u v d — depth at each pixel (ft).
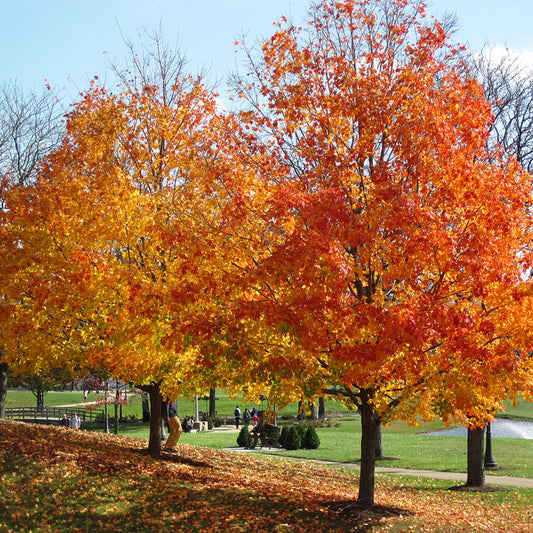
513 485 56.44
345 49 37.32
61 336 41.78
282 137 36.52
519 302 29.55
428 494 50.78
